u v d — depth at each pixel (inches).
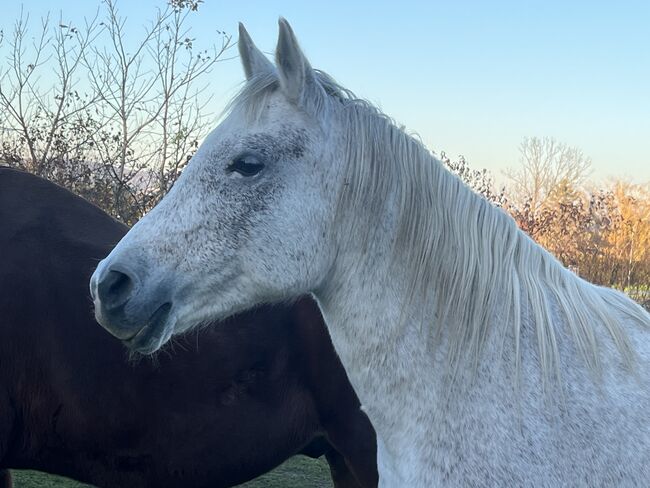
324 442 121.5
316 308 110.7
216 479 109.7
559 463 67.5
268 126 75.8
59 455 108.2
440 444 71.4
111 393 105.3
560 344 72.0
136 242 75.4
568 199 494.0
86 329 106.0
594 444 67.6
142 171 319.3
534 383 70.7
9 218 109.3
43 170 297.6
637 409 68.9
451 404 71.9
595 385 69.9
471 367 72.1
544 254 77.8
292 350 110.8
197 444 107.0
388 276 75.6
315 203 75.3
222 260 75.1
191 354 106.7
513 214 390.0
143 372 105.7
